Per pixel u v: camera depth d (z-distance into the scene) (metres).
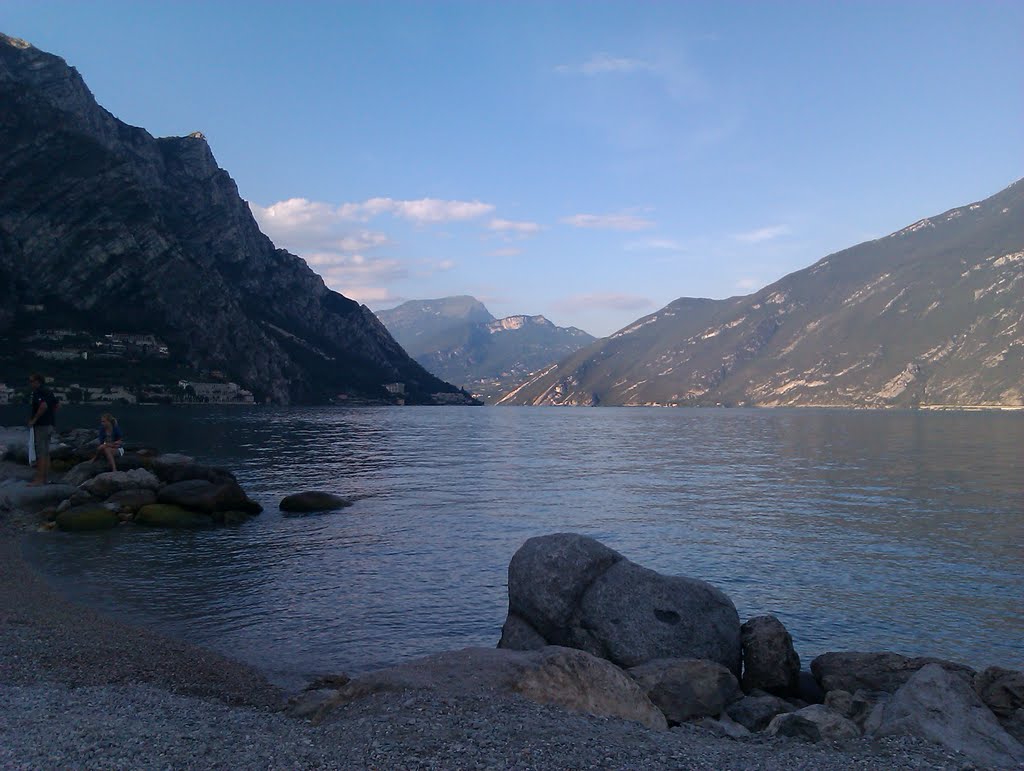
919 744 8.77
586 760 7.43
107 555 23.34
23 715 9.07
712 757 8.00
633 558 25.12
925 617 18.58
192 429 99.94
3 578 19.77
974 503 38.75
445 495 40.50
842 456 72.38
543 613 14.31
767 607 19.47
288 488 41.94
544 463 63.16
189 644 15.02
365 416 193.62
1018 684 10.75
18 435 51.66
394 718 8.66
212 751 7.71
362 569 22.36
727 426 158.38
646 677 11.73
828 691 12.91
